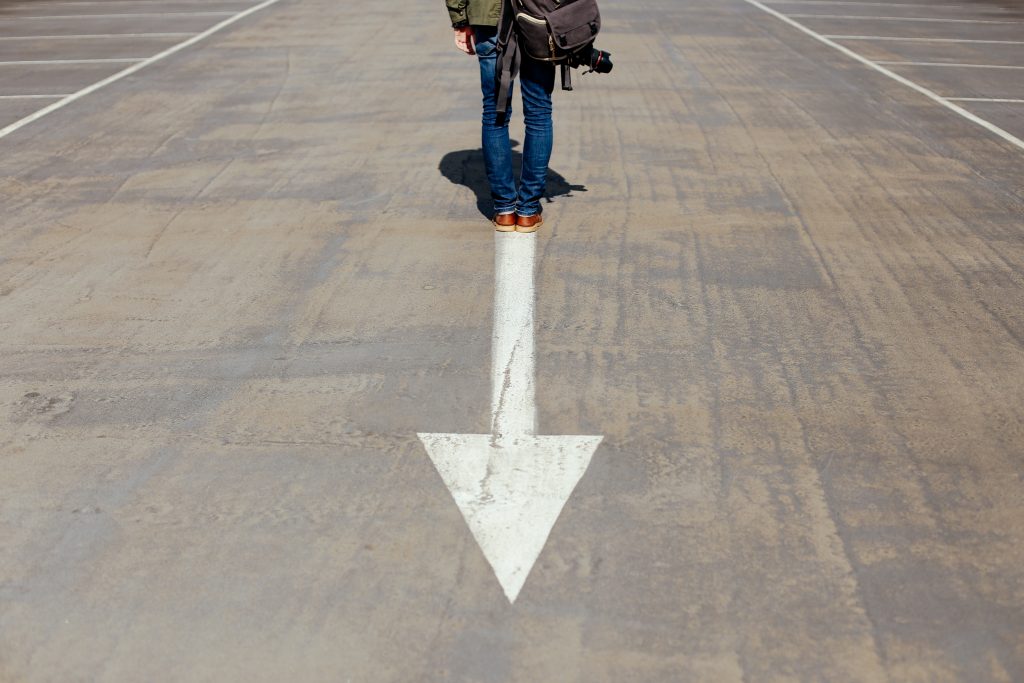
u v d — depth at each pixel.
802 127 8.05
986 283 4.96
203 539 3.05
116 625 2.71
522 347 4.25
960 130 8.04
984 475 3.36
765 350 4.23
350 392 3.90
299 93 9.29
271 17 14.30
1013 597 2.79
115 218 5.96
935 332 4.42
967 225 5.79
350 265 5.18
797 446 3.52
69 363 4.18
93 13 15.12
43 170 6.98
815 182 6.58
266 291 4.87
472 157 7.15
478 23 5.15
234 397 3.88
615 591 2.81
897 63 11.05
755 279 4.97
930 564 2.92
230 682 2.52
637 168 6.87
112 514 3.18
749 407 3.77
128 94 9.34
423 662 2.57
